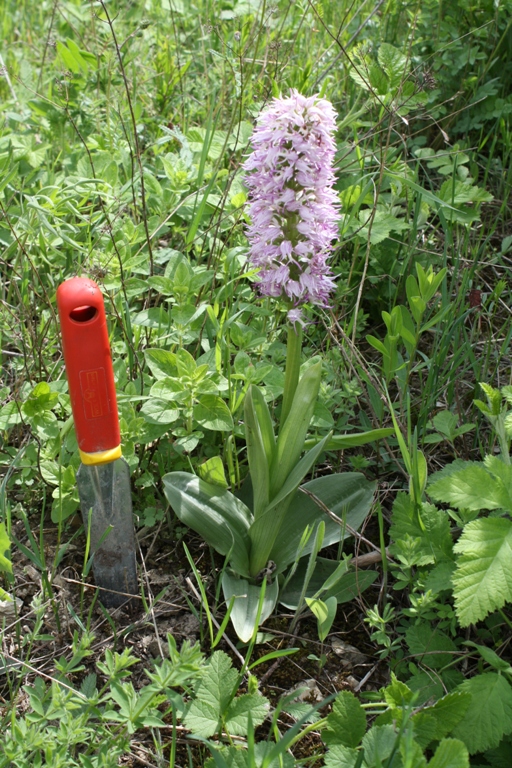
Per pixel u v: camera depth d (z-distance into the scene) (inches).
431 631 27.5
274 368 33.3
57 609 29.2
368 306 41.7
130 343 33.1
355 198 38.2
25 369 33.3
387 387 36.3
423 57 47.2
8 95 56.5
